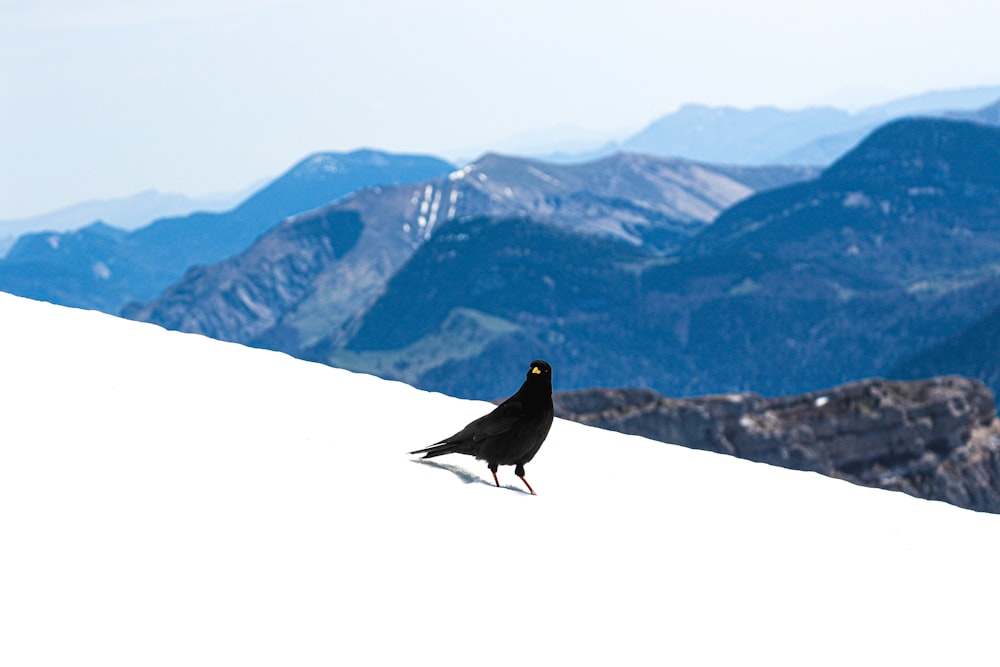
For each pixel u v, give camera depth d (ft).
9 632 21.26
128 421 37.86
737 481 58.29
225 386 52.75
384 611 25.86
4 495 27.78
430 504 34.68
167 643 22.15
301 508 31.63
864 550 43.29
